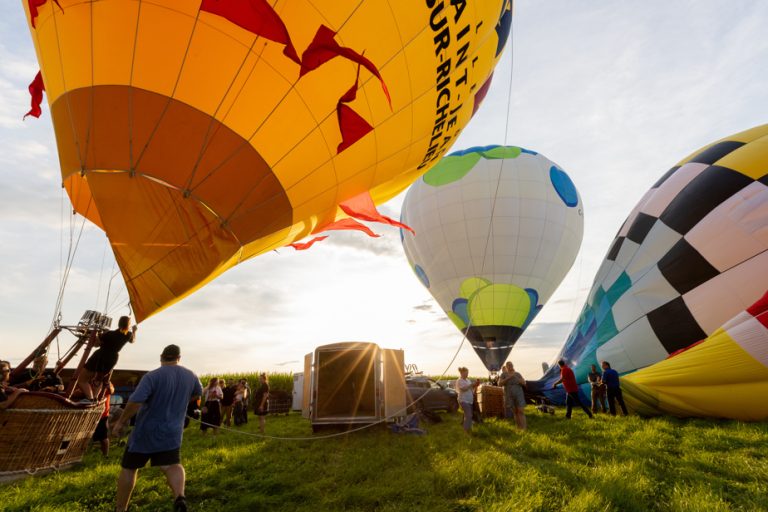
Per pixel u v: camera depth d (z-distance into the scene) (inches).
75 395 223.6
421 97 224.4
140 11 156.4
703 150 462.6
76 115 165.5
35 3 165.0
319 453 242.5
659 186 475.2
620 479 155.9
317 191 207.0
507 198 685.3
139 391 126.9
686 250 397.4
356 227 272.7
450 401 494.3
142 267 183.8
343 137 198.4
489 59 268.4
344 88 188.9
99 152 165.2
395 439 293.4
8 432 174.9
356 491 158.1
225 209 179.2
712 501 135.9
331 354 418.3
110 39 158.7
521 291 687.7
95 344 199.6
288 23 170.4
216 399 364.5
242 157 176.1
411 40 204.7
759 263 356.2
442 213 708.7
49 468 188.2
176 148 167.0
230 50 164.1
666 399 340.8
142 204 172.4
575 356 487.5
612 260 483.2
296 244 277.7
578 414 395.5
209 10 157.4
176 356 138.0
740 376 311.9
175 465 127.4
